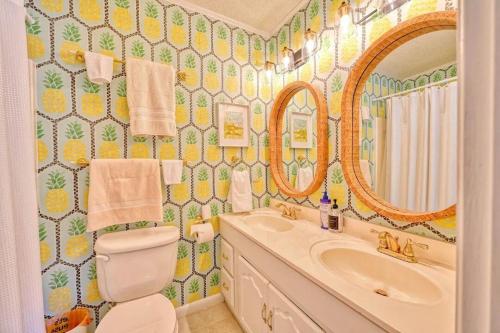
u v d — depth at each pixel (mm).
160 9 1459
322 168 1370
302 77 1563
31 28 1130
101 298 1326
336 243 1094
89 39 1265
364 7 1116
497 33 217
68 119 1220
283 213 1630
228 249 1551
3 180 576
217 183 1694
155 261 1270
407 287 844
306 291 838
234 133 1731
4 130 589
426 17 871
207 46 1630
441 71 867
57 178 1201
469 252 252
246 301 1300
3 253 570
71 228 1240
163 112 1380
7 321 574
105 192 1258
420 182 933
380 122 1092
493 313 227
